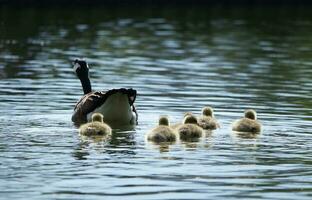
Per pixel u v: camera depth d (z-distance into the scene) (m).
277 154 16.20
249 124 18.72
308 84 27.66
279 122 20.09
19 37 40.84
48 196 13.03
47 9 54.81
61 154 15.92
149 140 17.50
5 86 25.80
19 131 18.28
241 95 24.83
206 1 62.50
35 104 22.31
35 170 14.60
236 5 62.22
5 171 14.50
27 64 31.67
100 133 18.05
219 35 44.41
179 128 18.00
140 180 14.04
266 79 28.81
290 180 14.15
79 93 24.64
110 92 19.53
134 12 55.44
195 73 30.12
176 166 15.05
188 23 50.19
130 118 19.88
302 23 51.78
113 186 13.66
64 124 19.42
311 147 16.86
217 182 13.98
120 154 16.03
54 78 27.97
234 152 16.36
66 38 40.94
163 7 59.22
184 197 13.08
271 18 54.53
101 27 46.25
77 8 56.22
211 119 19.41
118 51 36.56
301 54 36.91
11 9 54.16
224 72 30.53
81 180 13.99
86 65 23.34
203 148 16.75
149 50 37.19
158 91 25.41
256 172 14.66
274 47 39.53
